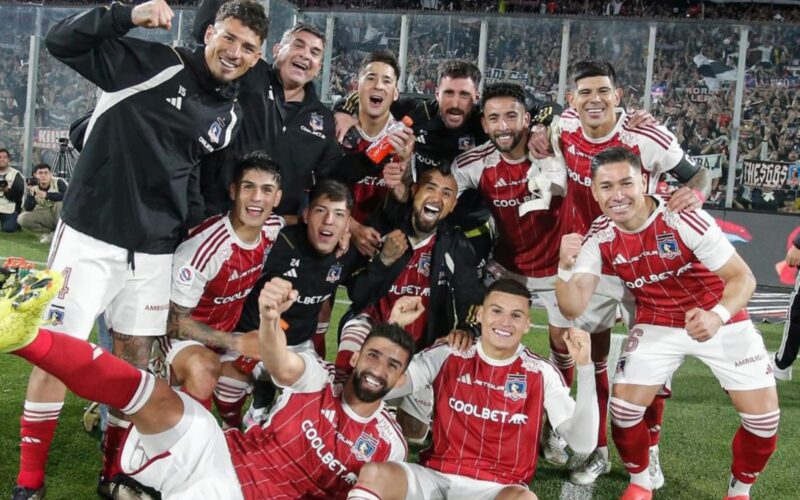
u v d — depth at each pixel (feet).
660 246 11.76
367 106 14.30
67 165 42.86
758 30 40.60
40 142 46.44
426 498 10.45
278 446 10.39
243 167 11.71
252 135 13.16
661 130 13.39
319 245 12.83
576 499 12.64
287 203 13.96
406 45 42.47
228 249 11.91
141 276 11.57
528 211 14.25
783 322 29.19
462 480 10.78
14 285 8.04
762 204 40.42
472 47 42.42
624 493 12.59
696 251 11.62
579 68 13.23
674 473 13.89
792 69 40.52
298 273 13.12
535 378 11.14
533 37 41.96
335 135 14.17
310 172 13.99
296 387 10.47
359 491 9.84
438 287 13.78
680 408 17.74
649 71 41.04
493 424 11.00
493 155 14.51
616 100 13.50
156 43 11.30
